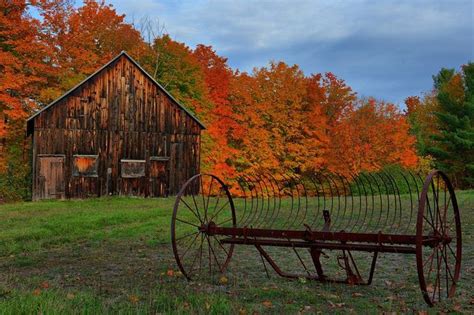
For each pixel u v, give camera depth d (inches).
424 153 1830.7
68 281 324.2
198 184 1190.9
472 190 1088.2
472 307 252.8
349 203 824.3
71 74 1343.5
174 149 1163.9
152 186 1131.3
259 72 1576.0
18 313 221.1
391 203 787.4
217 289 297.1
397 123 1620.3
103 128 1091.3
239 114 1534.2
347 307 252.8
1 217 693.3
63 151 1051.3
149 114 1139.9
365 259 393.1
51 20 1299.2
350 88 1756.9
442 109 1860.2
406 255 401.7
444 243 285.3
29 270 367.6
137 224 633.6
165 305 253.9
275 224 587.2
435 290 266.1
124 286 307.1
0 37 1275.8
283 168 1539.1
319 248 306.5
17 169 1181.1
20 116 1132.5
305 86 1601.9
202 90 1462.8
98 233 550.3
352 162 1510.8
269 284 310.7
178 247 467.8
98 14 1577.3
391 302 260.5
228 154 1429.6
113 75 1106.7
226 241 337.1
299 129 1594.5
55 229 570.3
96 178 1077.1
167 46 1534.2
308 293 283.4
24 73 1294.3
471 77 1835.6
